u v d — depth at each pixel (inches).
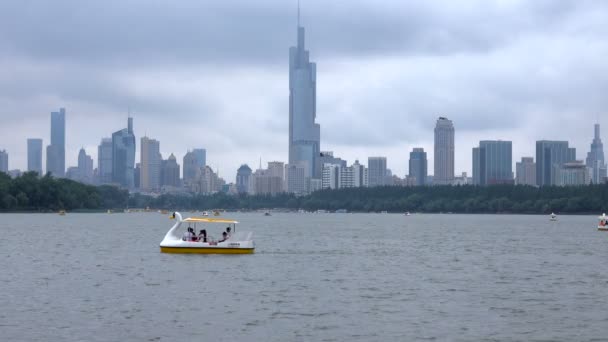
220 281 3193.9
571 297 2834.6
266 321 2298.2
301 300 2706.7
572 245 5940.0
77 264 3882.9
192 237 4557.1
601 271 3786.9
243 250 4468.5
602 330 2208.4
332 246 5629.9
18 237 6437.0
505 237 7253.9
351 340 2055.9
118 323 2234.3
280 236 7224.4
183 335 2087.8
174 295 2778.1
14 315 2341.3
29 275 3388.3
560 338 2107.5
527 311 2508.6
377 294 2883.9
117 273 3454.7
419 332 2162.9
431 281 3319.4
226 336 2082.9
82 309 2454.5
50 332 2103.8
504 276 3540.8
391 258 4527.6
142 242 5812.0
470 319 2362.2
